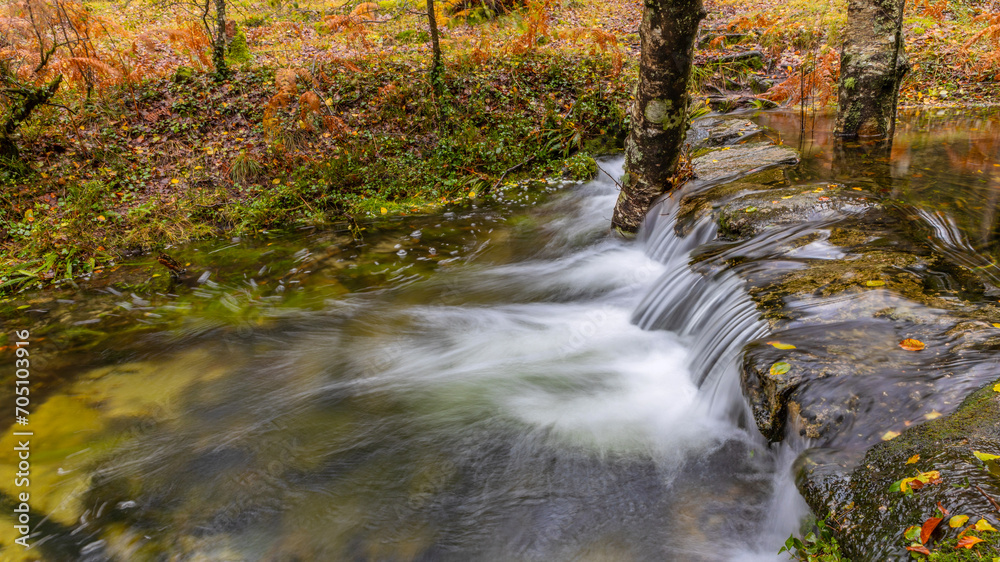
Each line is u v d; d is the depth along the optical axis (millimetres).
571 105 9523
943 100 9711
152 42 10477
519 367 4277
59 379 4238
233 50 10508
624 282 5559
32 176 6984
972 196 5184
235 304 5395
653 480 3043
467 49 10703
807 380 2658
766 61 11758
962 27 11430
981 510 1730
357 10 9039
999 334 2717
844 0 12523
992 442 2008
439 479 3193
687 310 4305
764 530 2648
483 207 7742
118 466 3352
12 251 6125
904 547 1767
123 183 7266
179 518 2979
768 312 3357
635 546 2682
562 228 7047
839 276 3621
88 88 7984
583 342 4594
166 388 4125
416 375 4242
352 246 6621
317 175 7758
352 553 2756
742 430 3088
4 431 3646
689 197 5789
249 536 2867
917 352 2709
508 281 5816
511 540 2781
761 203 5000
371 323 5055
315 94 8078
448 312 5246
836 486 2152
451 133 8742
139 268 6121
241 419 3771
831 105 10055
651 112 5379
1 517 2969
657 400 3709
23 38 7387
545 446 3389
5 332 4914
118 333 4895
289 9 13461
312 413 3811
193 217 7043
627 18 14203
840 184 5449
